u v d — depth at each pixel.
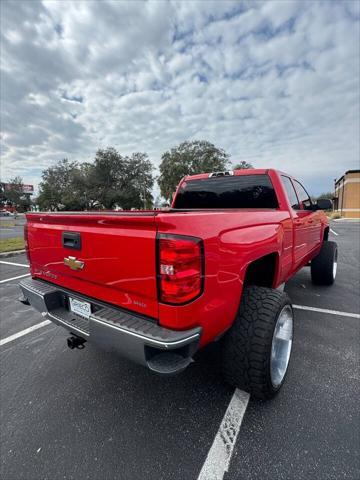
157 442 1.78
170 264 1.49
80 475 1.58
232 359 2.02
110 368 2.62
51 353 2.90
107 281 1.84
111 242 1.76
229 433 1.83
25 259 8.22
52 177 65.56
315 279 4.96
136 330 1.58
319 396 2.15
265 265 2.64
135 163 58.91
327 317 3.59
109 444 1.78
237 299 1.92
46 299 2.28
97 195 56.47
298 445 1.72
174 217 1.52
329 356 2.68
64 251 2.17
